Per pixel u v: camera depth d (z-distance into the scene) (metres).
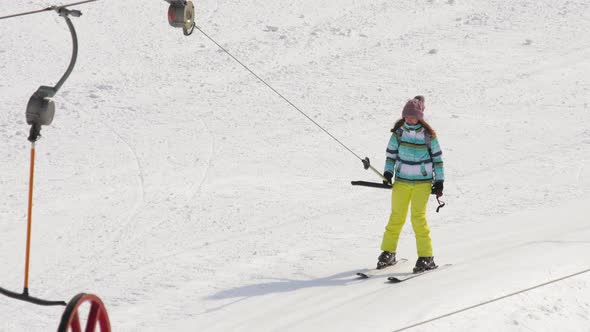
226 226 39.12
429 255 27.52
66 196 45.78
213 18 94.62
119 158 53.50
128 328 25.39
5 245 37.62
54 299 29.97
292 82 72.19
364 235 35.69
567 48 78.25
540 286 22.33
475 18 91.56
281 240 35.66
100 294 29.77
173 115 63.91
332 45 84.12
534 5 95.06
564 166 46.78
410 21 91.81
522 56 76.69
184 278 30.75
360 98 66.62
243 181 47.72
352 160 51.69
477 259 27.41
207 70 76.81
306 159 52.03
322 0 101.50
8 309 28.88
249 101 67.06
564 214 34.97
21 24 90.62
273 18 94.69
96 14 95.56
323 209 41.56
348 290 26.27
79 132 59.59
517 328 19.59
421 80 71.06
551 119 58.31
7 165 52.19
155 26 92.06
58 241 38.03
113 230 39.44
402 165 27.81
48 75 75.44
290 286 28.22
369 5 99.06
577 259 24.81
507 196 41.22
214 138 57.75
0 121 62.22
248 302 26.77
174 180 48.38
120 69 77.56
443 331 19.42
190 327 24.72
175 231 38.81
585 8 92.25
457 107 62.66
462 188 43.62
